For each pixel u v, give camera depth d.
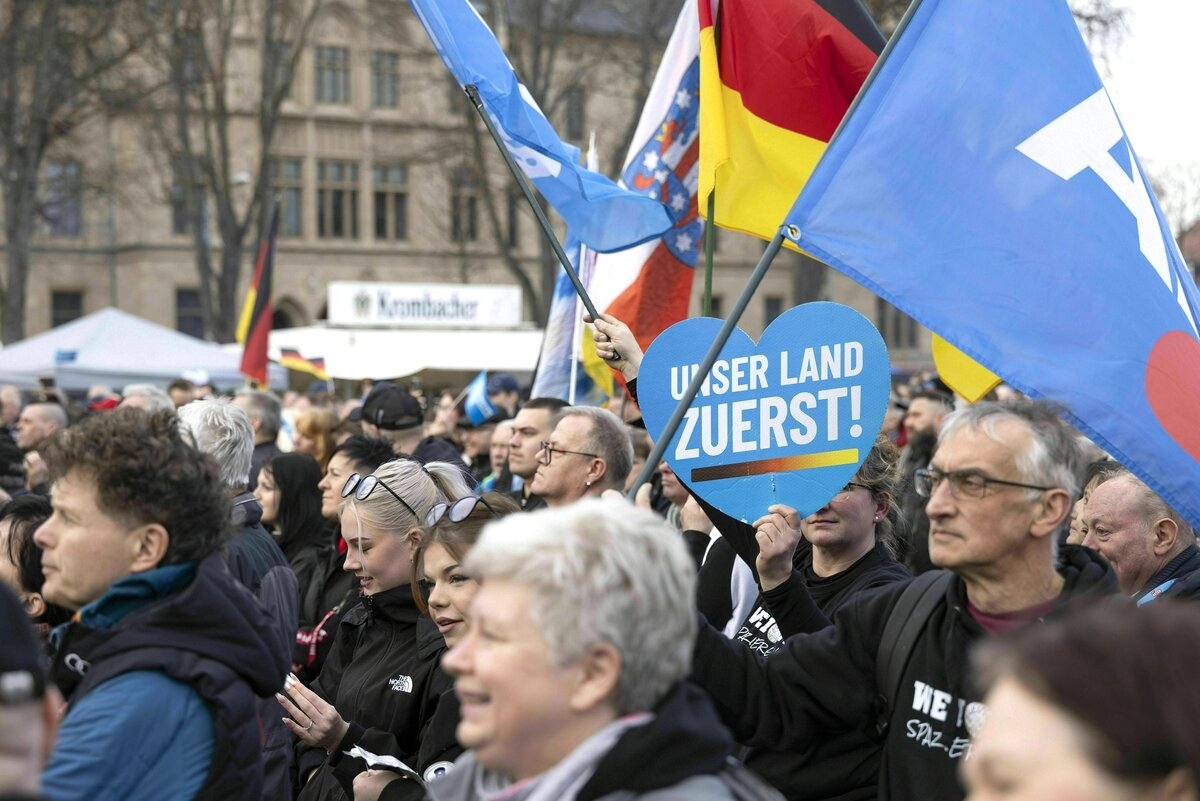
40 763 1.61
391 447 5.50
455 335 18.12
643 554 1.95
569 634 1.89
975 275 3.36
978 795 1.45
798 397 3.38
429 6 4.23
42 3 27.00
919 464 8.27
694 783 1.91
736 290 51.06
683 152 5.91
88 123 37.38
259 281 14.96
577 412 4.67
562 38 34.31
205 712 2.44
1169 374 3.30
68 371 18.08
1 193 33.47
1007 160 3.46
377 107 47.06
